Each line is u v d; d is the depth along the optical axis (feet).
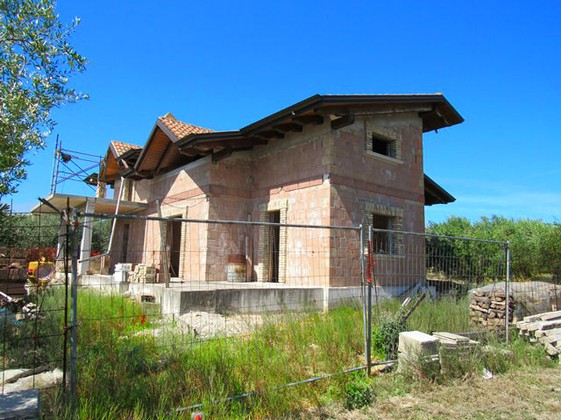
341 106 34.01
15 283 29.07
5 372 15.40
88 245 50.16
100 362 14.89
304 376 15.88
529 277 57.82
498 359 19.21
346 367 17.30
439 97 42.09
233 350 17.42
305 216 36.47
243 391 14.06
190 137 38.17
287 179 39.09
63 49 14.83
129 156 53.83
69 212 12.26
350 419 13.34
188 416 12.10
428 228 82.79
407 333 18.71
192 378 14.10
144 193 56.54
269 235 41.42
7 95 14.07
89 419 11.23
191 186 44.42
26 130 14.88
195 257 41.81
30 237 21.89
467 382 16.85
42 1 14.32
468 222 78.89
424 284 39.50
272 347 18.34
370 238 18.51
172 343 16.76
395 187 40.75
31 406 10.44
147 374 14.89
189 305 26.96
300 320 22.62
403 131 42.60
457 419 13.71
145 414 11.77
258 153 43.45
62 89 15.21
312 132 37.14
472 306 26.48
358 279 35.42
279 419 12.78
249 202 43.42
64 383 12.08
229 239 41.52
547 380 17.61
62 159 58.39
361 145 37.86
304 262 35.86
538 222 62.39
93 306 24.71
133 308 24.47
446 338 19.42
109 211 56.65
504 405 14.87
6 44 14.30
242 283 38.19
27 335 19.06
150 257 52.13
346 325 21.75
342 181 35.55
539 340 22.08
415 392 15.78
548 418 13.96
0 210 16.87
